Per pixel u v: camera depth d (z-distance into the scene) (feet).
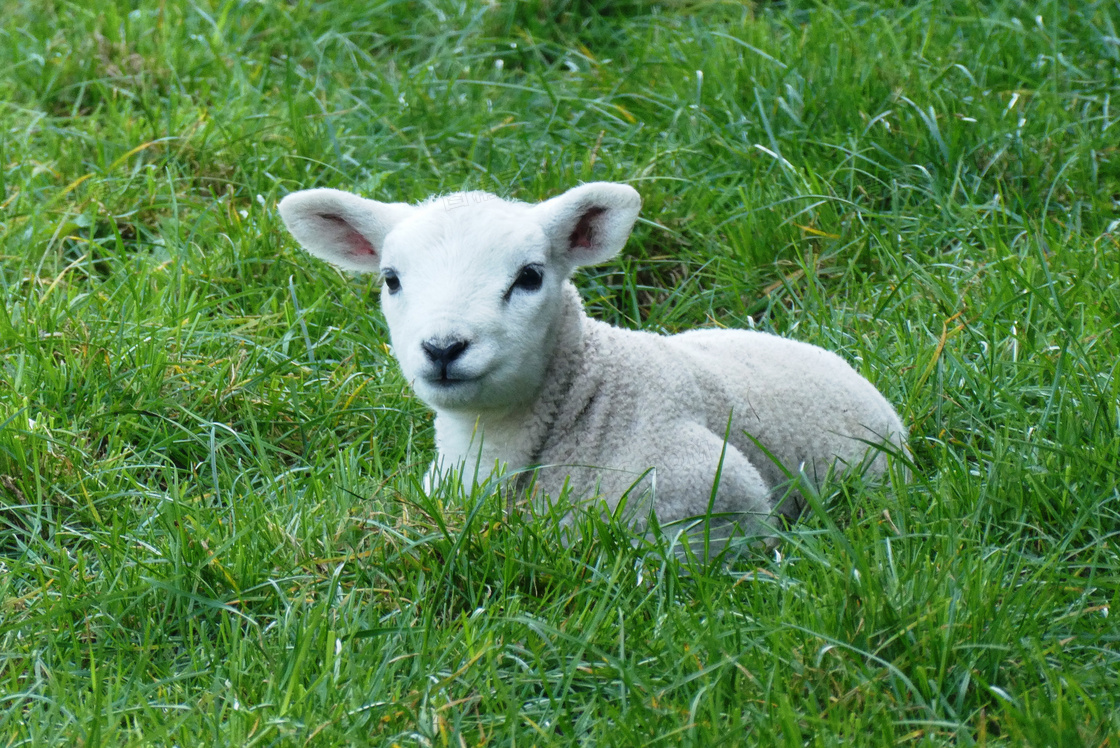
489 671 17.08
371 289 29.71
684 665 16.96
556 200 21.12
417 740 15.98
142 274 28.43
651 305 30.30
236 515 21.15
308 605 18.92
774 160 32.53
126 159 33.55
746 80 35.29
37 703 17.16
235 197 33.19
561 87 37.81
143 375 25.67
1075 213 30.76
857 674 16.38
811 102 33.83
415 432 25.38
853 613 17.26
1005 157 32.27
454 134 35.22
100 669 17.60
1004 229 30.19
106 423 24.59
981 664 16.72
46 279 29.48
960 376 25.03
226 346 27.40
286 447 25.31
